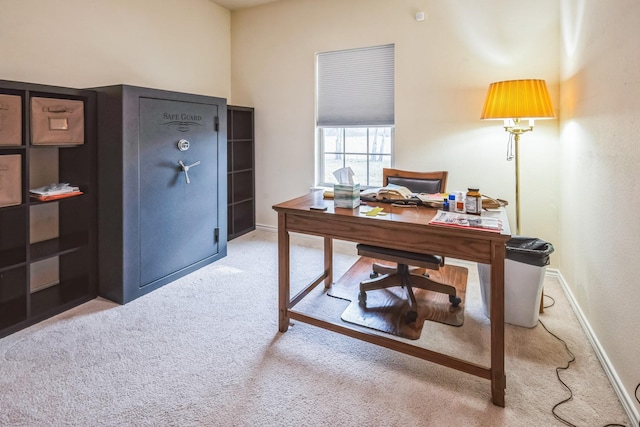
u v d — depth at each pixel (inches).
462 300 106.1
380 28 142.8
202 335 87.4
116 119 99.8
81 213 105.8
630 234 63.3
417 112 139.1
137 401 65.3
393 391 68.5
